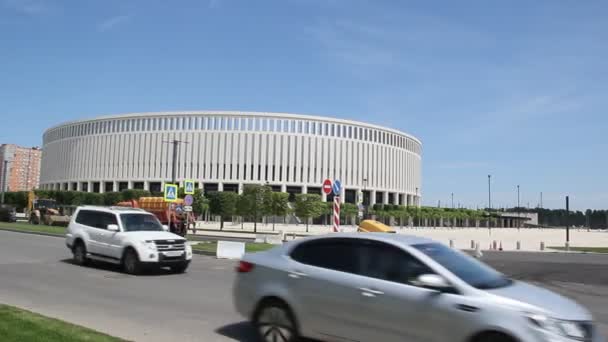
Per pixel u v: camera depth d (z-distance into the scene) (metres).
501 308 5.54
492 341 5.52
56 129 131.25
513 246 44.97
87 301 10.41
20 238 27.97
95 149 118.75
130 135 114.56
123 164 114.44
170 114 112.12
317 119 113.81
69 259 18.39
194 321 8.73
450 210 130.50
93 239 16.62
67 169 124.19
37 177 166.50
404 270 6.31
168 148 111.31
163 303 10.46
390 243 6.59
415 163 139.62
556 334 5.29
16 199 96.00
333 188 22.83
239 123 110.88
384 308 6.21
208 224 84.19
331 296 6.64
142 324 8.38
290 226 86.88
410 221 110.94
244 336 7.75
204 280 14.37
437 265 6.16
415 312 5.99
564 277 18.30
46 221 47.16
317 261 7.01
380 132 123.00
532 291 6.12
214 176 109.62
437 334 5.84
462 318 5.69
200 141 110.69
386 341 6.19
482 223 151.00
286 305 7.07
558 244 50.59
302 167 111.69
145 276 15.07
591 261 26.64
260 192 64.25
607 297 13.45
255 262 7.55
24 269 15.33
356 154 117.31
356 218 96.44
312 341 7.24
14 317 7.70
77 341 6.46
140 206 39.12
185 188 35.53
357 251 6.78
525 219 178.88
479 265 6.74
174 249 15.78
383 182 122.62
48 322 7.51
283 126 111.69
